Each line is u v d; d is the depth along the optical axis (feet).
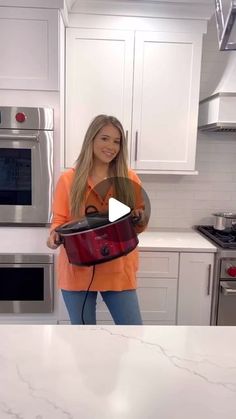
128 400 2.24
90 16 7.24
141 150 7.75
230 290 7.07
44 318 7.54
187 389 2.36
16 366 2.57
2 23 6.50
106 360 2.67
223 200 9.07
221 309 7.36
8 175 6.81
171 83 7.54
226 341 3.00
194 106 7.64
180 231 8.77
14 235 7.09
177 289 7.41
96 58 7.39
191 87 7.57
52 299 7.39
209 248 7.20
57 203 5.51
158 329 3.20
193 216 9.04
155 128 7.69
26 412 2.13
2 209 6.93
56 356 2.71
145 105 7.60
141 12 7.22
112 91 7.52
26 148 6.70
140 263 7.32
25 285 7.34
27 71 6.66
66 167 7.70
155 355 2.75
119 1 7.06
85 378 2.45
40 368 2.56
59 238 4.80
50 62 6.66
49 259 7.16
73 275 5.36
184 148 7.79
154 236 8.17
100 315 7.45
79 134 7.63
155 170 7.85
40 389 2.33
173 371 2.55
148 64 7.46
